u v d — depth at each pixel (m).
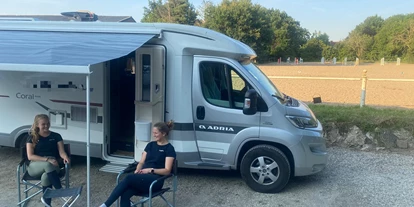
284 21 73.00
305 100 13.59
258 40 53.97
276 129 5.70
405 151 8.20
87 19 7.74
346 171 6.94
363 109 9.85
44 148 5.04
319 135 5.93
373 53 69.69
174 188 4.98
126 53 4.81
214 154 5.95
